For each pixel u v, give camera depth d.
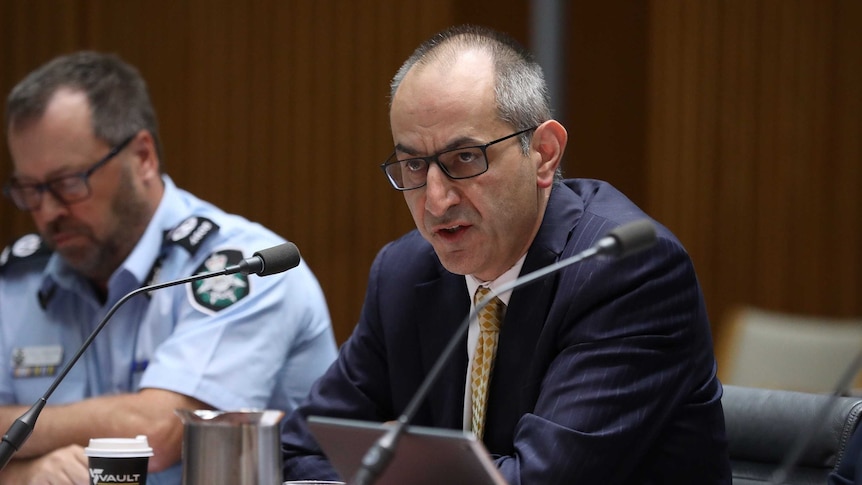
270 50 13.35
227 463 4.28
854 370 4.63
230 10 13.33
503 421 5.75
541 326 5.65
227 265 7.64
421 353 6.17
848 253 13.45
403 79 5.58
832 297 13.48
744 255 13.45
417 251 6.36
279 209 13.38
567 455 5.09
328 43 13.33
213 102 13.34
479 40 5.61
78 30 13.22
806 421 5.89
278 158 13.35
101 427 7.07
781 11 13.42
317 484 4.73
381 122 13.27
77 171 7.49
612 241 4.50
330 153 13.34
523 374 5.68
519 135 5.52
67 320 7.94
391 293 6.31
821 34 13.42
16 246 8.27
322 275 13.38
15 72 13.16
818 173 13.45
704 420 5.61
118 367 7.71
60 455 6.96
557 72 13.30
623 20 13.48
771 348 11.03
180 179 13.36
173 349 7.37
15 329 7.99
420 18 13.28
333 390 6.43
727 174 13.44
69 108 7.50
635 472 5.54
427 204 5.47
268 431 4.35
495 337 5.84
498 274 5.76
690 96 13.41
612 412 5.23
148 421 7.12
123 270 7.64
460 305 6.05
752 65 13.44
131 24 13.30
